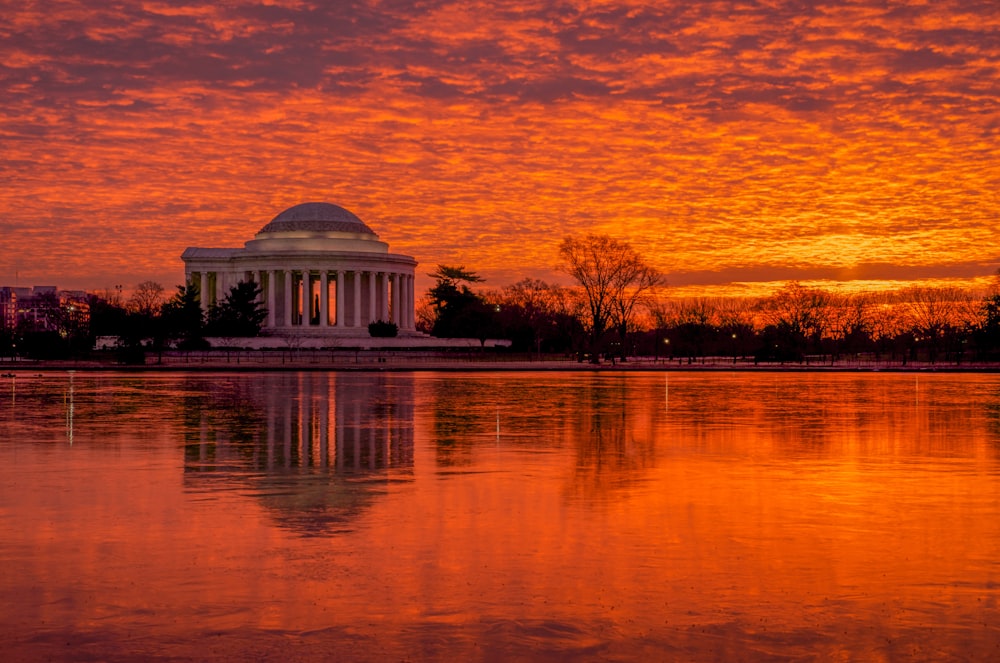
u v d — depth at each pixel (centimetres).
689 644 1389
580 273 16188
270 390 7331
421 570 1766
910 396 6806
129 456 3350
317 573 1745
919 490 2634
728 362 16438
